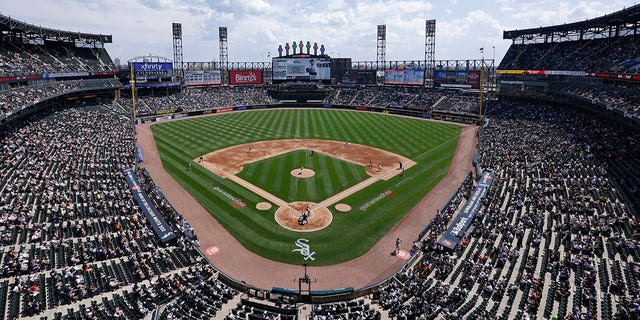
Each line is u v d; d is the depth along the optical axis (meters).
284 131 85.56
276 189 49.72
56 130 69.44
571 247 32.22
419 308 25.52
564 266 28.98
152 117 98.00
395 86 130.62
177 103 113.06
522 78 99.44
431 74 127.50
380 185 51.31
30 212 38.22
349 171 56.78
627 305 24.45
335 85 139.00
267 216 42.19
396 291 27.92
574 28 92.38
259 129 87.94
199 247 36.09
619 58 77.19
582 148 59.03
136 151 63.81
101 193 44.25
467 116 97.56
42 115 78.38
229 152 67.38
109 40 117.88
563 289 26.38
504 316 24.34
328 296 28.22
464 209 40.44
